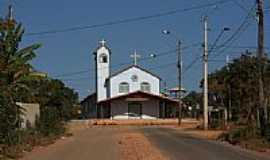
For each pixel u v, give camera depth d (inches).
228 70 2445.9
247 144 1231.5
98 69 3804.1
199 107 3331.7
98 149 1174.3
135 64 3671.3
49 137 1423.5
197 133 1865.2
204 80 2124.8
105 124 2957.7
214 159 944.9
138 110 3486.7
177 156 996.6
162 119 3174.2
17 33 1202.6
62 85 2728.8
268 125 1328.7
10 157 971.3
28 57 1221.1
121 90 3656.5
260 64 1362.0
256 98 2065.7
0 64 1154.7
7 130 1016.2
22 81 1210.0
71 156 1020.5
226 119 2395.4
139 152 1058.7
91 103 4232.3
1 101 1006.4
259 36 1347.2
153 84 3673.7
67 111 2279.8
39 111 1430.9
